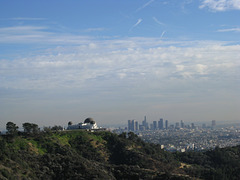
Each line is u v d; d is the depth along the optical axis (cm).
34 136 19675
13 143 17462
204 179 17950
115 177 16462
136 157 19650
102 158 19750
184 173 18912
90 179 14712
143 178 15950
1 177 11994
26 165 14738
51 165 15725
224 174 17950
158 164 19350
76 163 16400
